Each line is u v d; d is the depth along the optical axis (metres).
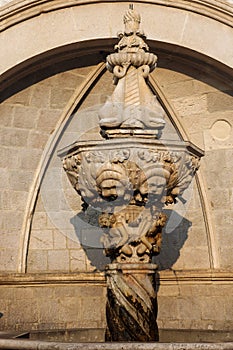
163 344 4.57
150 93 6.41
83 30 8.21
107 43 8.36
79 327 8.70
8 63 8.01
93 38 8.20
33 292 8.59
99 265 9.16
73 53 8.54
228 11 8.11
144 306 5.89
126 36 6.68
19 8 7.97
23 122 9.00
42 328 8.52
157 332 5.95
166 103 9.17
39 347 4.71
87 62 8.89
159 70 9.02
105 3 8.26
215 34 8.23
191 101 9.16
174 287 8.81
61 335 7.77
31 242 9.08
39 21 8.16
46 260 9.09
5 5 7.94
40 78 8.83
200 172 9.13
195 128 9.18
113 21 8.23
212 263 8.93
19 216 8.99
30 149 9.09
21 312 8.46
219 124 9.11
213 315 8.57
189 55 8.45
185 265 9.12
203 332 7.59
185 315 8.69
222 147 9.07
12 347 4.85
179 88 9.12
